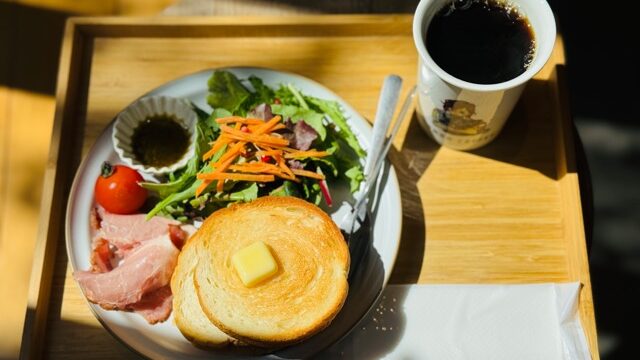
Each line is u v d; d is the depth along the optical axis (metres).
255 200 0.44
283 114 0.47
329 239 0.43
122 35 0.52
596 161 0.74
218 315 0.41
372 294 0.43
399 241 0.44
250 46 0.52
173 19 0.51
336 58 0.52
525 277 0.46
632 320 0.68
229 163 0.44
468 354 0.44
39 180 0.65
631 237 0.72
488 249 0.46
